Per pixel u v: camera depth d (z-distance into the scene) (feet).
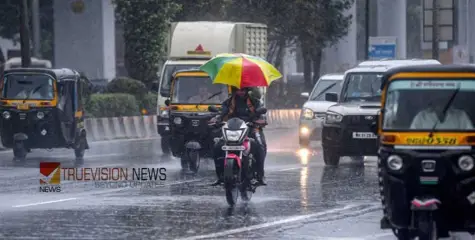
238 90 103.04
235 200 99.09
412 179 68.18
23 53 215.72
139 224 85.20
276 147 196.75
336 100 146.20
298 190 113.80
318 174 134.31
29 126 157.69
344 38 380.99
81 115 165.07
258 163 102.53
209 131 139.13
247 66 102.94
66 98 160.25
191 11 301.02
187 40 193.67
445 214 68.64
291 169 142.61
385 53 306.55
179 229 82.28
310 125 188.24
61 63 353.10
